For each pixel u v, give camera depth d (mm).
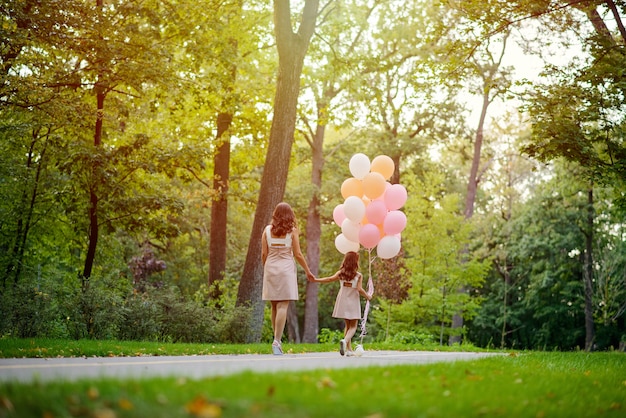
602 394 7590
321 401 4730
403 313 27141
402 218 12484
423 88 19594
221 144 23172
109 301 15438
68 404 4426
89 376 6078
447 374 7230
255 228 18297
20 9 15281
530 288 41000
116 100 19500
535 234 38750
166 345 12523
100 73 17297
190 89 19719
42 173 20484
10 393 4707
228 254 40250
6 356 9148
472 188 37094
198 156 19500
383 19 31078
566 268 38688
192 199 24469
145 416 4098
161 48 17969
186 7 19094
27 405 4367
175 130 23562
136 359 9070
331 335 23781
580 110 17156
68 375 6508
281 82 18641
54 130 19234
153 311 15945
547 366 10406
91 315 15117
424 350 16734
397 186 12734
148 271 29094
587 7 17047
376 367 7312
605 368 11469
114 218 18250
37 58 16672
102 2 18297
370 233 12328
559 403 6367
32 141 20078
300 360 9398
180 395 4672
